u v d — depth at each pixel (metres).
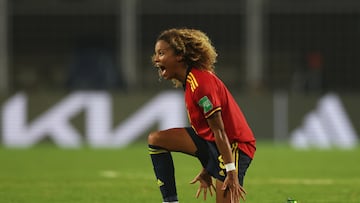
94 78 91.88
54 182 40.12
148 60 98.81
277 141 71.06
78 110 69.56
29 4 100.12
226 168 22.56
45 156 58.31
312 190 36.41
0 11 87.44
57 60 100.88
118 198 33.31
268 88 98.81
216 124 22.52
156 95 69.56
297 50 100.69
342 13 100.19
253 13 89.12
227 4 100.81
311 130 71.00
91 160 55.03
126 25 88.50
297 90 96.75
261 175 44.34
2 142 69.31
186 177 42.69
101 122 69.62
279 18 100.50
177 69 23.38
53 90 100.25
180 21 100.75
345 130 70.44
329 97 70.94
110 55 95.88
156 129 69.50
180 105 69.50
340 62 100.00
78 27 100.88
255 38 88.81
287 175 44.41
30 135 69.50
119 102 69.69
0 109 69.38
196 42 23.02
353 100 70.69
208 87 22.61
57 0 100.62
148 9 100.31
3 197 33.75
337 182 40.34
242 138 23.28
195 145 23.89
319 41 100.38
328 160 55.31
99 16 100.81
